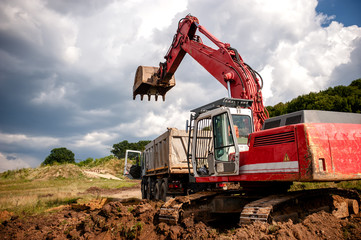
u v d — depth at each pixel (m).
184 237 5.35
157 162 12.01
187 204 6.33
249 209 5.04
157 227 5.82
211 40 9.66
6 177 31.77
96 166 43.69
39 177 31.38
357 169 4.86
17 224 7.75
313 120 5.12
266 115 7.84
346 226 5.18
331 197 6.24
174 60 11.87
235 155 5.80
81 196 15.03
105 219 6.27
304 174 4.51
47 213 10.04
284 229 4.34
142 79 12.88
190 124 7.59
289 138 4.83
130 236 5.74
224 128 6.34
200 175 7.10
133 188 21.88
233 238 4.39
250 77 8.00
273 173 5.02
